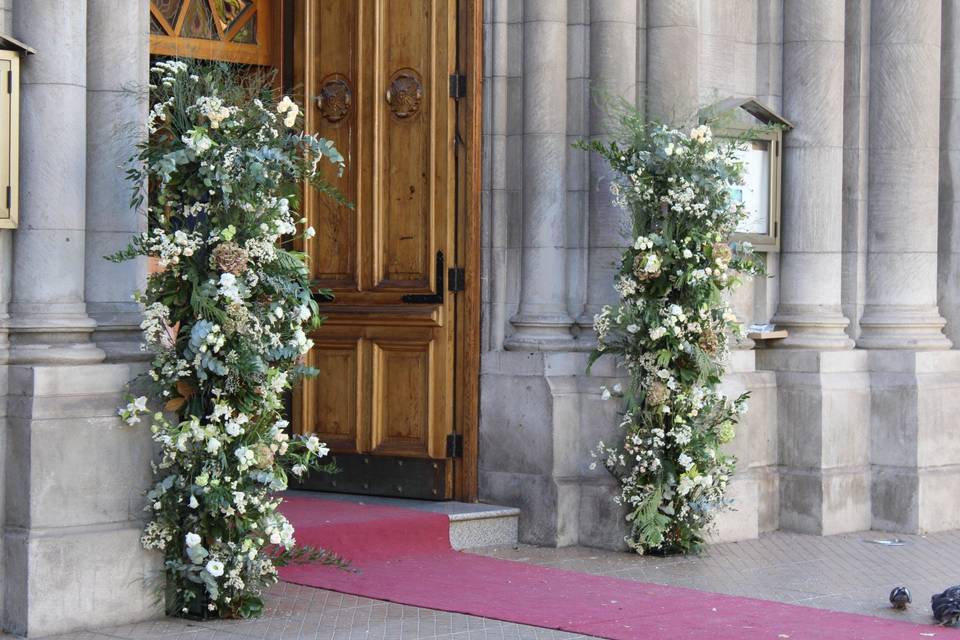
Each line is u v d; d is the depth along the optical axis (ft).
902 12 39.40
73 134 26.23
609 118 34.78
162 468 26.30
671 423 33.68
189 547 25.70
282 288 26.58
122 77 27.12
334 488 36.81
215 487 25.75
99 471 25.66
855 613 28.27
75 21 26.27
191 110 26.30
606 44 35.27
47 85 25.99
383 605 27.73
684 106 35.53
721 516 35.70
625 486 33.88
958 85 41.83
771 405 38.04
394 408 36.32
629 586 29.96
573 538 34.63
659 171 33.53
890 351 39.04
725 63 38.32
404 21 36.29
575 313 35.73
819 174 38.83
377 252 36.50
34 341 25.79
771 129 36.14
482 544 34.19
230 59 36.83
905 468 38.50
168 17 35.76
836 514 37.81
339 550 31.71
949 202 41.81
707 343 33.45
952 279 41.60
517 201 35.83
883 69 39.60
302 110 37.27
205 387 26.32
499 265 35.81
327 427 37.01
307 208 37.24
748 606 28.22
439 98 35.94
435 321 35.76
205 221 26.30
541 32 35.45
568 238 35.78
